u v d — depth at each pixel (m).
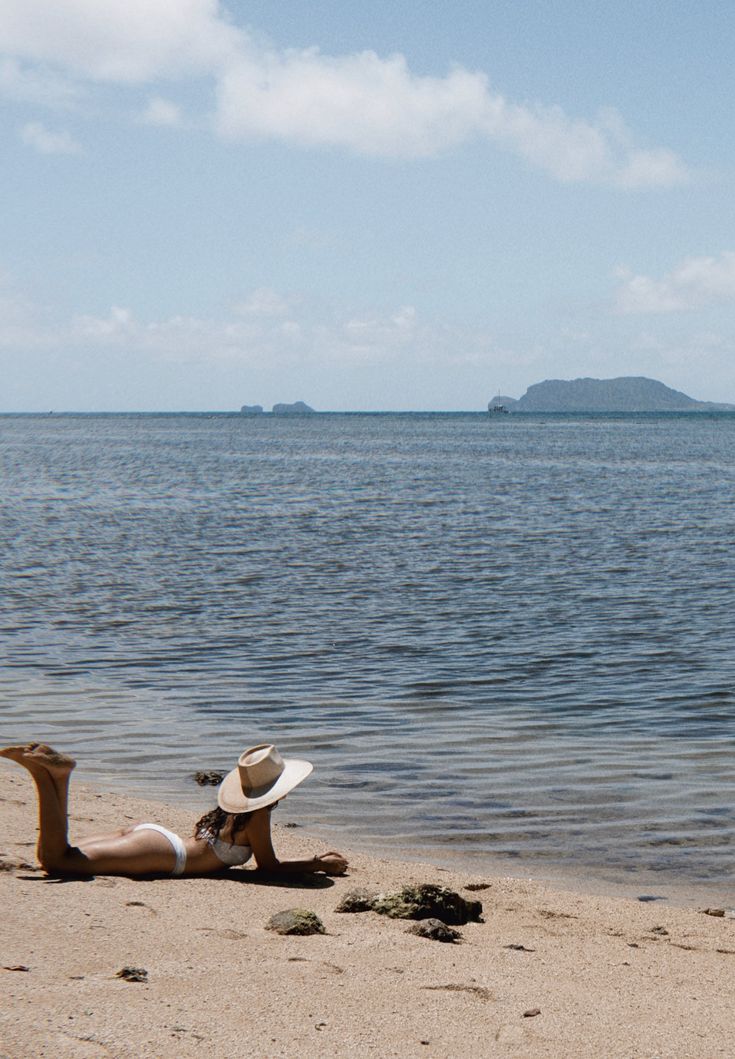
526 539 33.81
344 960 5.59
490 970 5.67
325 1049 4.38
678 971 6.05
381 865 8.16
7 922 5.70
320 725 13.14
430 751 12.02
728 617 20.53
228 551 30.88
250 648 17.77
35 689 14.94
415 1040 4.57
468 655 17.22
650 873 8.46
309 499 50.16
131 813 9.09
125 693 14.73
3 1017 4.30
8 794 9.56
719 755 11.87
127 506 46.38
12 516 41.53
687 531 36.12
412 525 38.28
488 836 9.29
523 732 12.83
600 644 18.08
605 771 11.26
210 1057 4.18
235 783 7.48
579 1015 5.07
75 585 24.56
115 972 5.03
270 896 6.90
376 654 17.30
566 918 7.11
